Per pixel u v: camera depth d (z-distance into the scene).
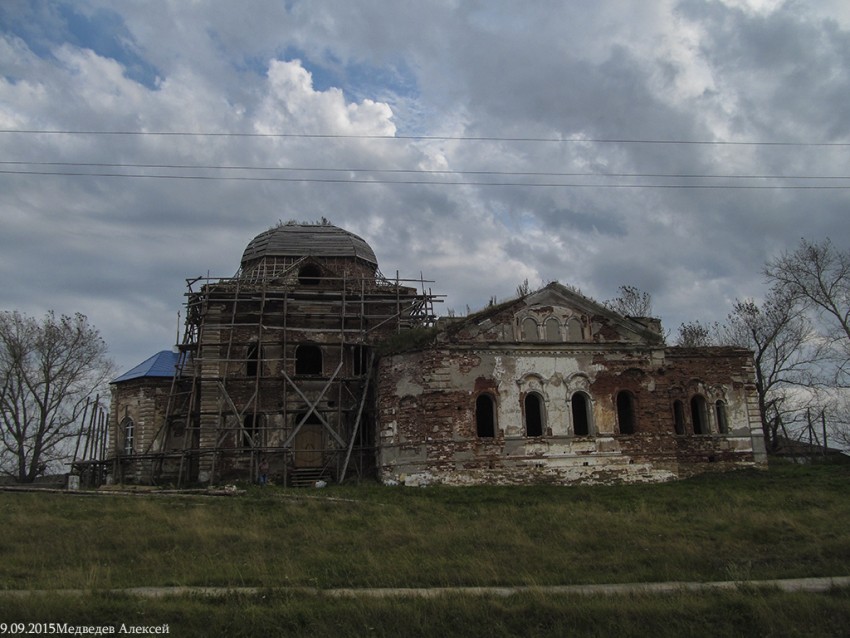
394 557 19.38
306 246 45.84
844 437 50.84
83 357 53.72
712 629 14.23
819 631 14.25
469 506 28.06
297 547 20.70
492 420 34.69
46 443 52.03
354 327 42.72
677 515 25.64
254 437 38.50
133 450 43.56
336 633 13.59
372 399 40.00
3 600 14.21
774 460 43.81
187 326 42.72
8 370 50.78
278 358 41.47
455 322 35.03
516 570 18.19
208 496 31.16
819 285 49.56
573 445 34.34
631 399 35.78
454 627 14.09
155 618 13.70
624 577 17.61
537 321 35.53
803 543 21.27
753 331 55.25
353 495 31.00
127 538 21.31
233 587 16.02
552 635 13.93
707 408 38.12
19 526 22.89
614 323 36.28
